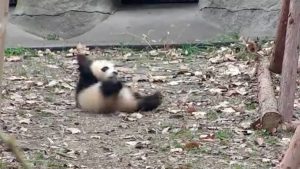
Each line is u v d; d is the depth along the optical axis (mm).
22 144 11312
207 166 10289
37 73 17906
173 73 17797
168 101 14734
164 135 11977
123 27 22531
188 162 10453
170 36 21781
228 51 19828
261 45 20406
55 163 10297
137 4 23906
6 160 10352
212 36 21859
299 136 5582
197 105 14312
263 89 13766
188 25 22344
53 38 22703
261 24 21969
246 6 22203
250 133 11945
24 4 23203
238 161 10547
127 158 10672
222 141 11484
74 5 22922
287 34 12203
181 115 13320
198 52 20406
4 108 13977
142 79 17031
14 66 18734
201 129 12336
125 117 13281
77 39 22344
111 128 12500
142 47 20969
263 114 12023
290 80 12219
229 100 14711
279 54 15055
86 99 13773
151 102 13805
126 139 11750
